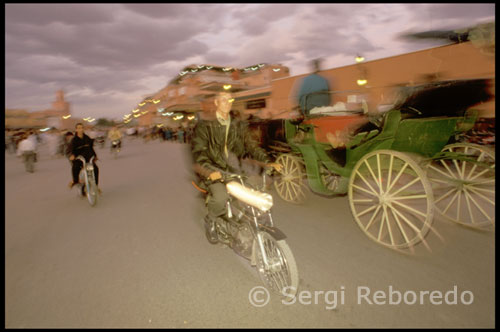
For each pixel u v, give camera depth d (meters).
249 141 3.48
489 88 4.10
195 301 2.93
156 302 2.95
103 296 3.10
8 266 3.88
